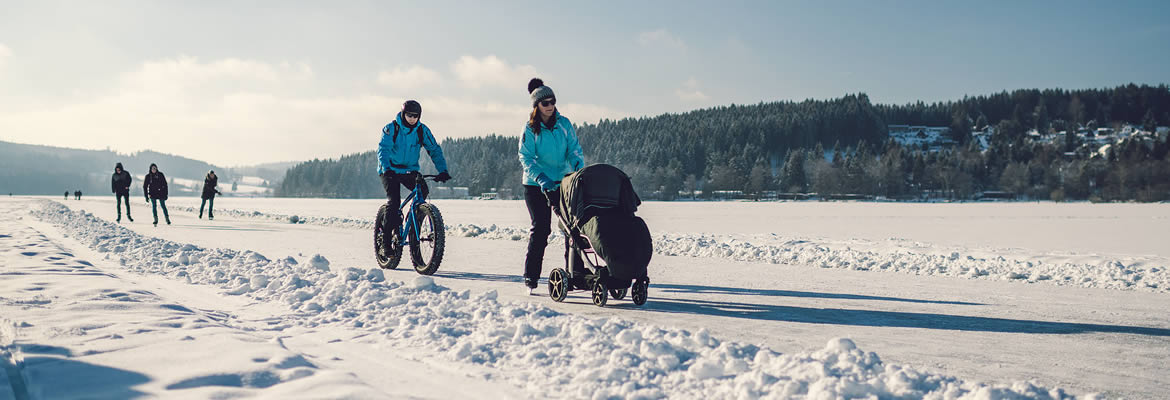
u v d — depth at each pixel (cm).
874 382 271
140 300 477
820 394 252
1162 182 14025
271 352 319
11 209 2814
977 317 483
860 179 15925
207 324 387
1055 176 15738
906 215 4272
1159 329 440
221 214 2658
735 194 16212
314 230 1584
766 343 388
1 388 262
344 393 255
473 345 343
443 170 774
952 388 265
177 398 247
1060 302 562
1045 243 1642
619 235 497
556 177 578
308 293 515
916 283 689
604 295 511
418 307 457
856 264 852
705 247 1063
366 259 888
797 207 7062
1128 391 295
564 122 571
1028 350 373
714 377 292
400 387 280
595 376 290
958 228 2475
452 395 271
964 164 17575
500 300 520
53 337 345
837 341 325
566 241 555
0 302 446
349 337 380
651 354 325
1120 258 982
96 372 280
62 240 1085
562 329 382
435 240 709
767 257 951
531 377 296
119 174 1905
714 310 505
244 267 687
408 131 764
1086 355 362
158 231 1482
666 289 630
